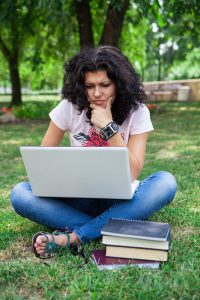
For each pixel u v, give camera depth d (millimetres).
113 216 2479
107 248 2252
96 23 13094
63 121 2711
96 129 2643
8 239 2758
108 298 1872
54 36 13695
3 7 9961
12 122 10859
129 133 2639
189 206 3371
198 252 2369
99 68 2404
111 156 2223
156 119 10438
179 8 9945
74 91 2531
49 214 2555
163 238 2143
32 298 1969
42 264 2287
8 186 4273
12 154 6059
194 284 1945
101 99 2465
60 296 1956
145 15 8109
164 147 6324
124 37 14500
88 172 2318
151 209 2531
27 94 28719
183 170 4637
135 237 2180
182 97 17828
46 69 16312
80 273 2172
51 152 2295
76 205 2691
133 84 2510
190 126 8805
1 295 1977
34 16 11844
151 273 2102
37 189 2510
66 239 2418
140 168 2561
